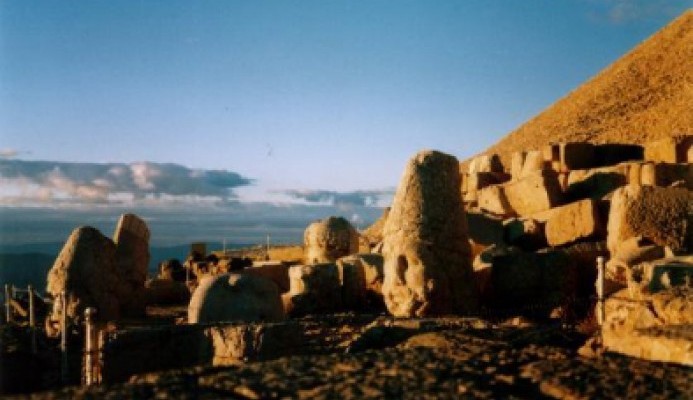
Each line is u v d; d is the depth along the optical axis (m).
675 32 82.44
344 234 21.89
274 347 9.08
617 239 16.42
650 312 7.34
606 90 76.12
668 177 21.83
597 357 5.21
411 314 13.99
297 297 16.77
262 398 4.16
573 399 4.29
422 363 4.94
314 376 4.60
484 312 14.40
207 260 30.20
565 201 22.83
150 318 17.02
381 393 4.24
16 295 21.27
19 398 4.11
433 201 14.70
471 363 4.99
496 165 30.53
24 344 13.84
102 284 15.98
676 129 50.75
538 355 5.34
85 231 16.30
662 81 70.94
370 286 17.64
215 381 4.49
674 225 16.12
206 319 12.00
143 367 9.59
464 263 14.70
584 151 26.58
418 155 15.24
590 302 13.42
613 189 22.52
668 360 5.13
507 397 4.28
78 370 12.12
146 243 18.25
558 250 17.31
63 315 10.77
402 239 14.44
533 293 15.21
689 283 10.07
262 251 42.81
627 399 4.23
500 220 21.20
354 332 11.23
